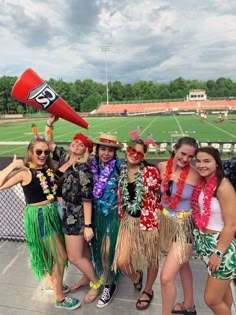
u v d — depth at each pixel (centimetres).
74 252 271
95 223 285
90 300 287
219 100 8319
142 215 257
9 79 8456
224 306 229
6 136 2470
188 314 266
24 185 261
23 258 363
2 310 273
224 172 221
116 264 276
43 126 3475
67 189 260
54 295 294
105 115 6425
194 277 322
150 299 283
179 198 237
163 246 258
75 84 9950
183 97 10306
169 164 250
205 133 2273
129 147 251
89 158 279
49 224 264
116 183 273
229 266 210
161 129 2681
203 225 215
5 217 473
